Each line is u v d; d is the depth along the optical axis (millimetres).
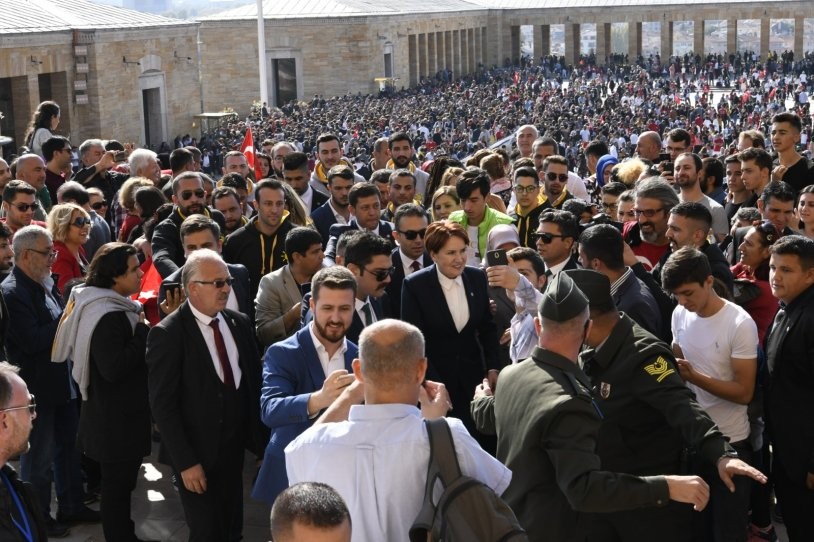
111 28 48188
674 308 8031
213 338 7535
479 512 4828
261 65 51625
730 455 5973
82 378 8062
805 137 51969
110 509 8195
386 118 62500
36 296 8844
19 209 10977
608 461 6559
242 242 10414
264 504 9469
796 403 7242
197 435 7445
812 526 7344
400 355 5117
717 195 13352
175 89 55688
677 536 6848
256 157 17125
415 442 5047
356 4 82562
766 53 109000
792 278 7211
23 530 5340
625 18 110500
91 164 15742
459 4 105875
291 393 6945
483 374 8773
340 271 6926
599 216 9938
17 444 5391
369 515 5004
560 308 5785
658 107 73500
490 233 9312
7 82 43719
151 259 10461
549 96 79562
